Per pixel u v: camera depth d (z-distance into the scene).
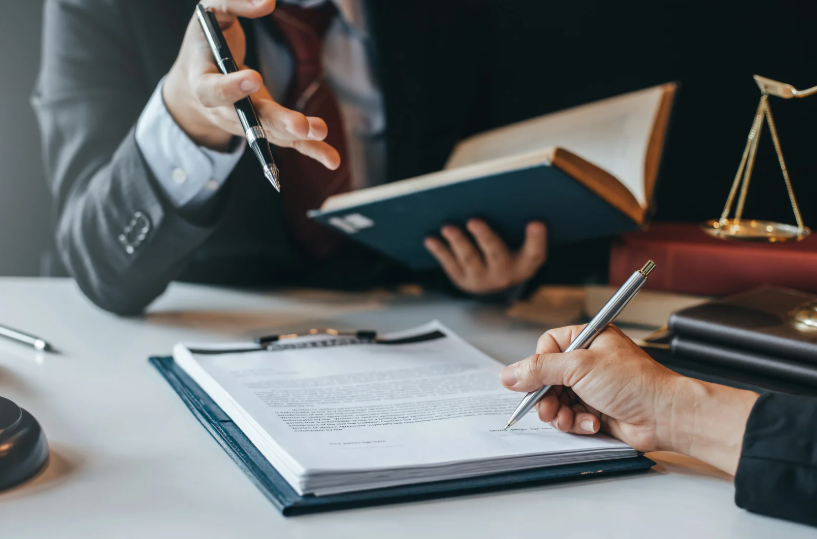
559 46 1.78
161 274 0.96
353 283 1.28
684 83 1.74
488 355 0.85
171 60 1.21
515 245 1.06
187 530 0.45
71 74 1.14
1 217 1.69
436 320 1.03
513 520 0.48
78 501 0.49
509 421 0.59
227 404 0.62
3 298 1.05
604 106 1.07
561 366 0.56
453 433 0.57
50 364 0.77
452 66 1.49
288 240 1.27
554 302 1.18
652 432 0.55
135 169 0.90
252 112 0.63
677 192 1.79
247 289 1.20
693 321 0.71
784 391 0.64
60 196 1.11
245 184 1.22
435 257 1.12
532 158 0.77
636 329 0.99
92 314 0.99
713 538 0.46
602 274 1.71
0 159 1.67
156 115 0.86
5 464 0.49
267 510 0.48
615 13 1.74
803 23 1.65
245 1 0.70
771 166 1.73
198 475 0.53
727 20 1.69
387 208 0.92
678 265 0.96
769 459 0.48
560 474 0.53
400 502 0.49
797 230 0.72
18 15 1.62
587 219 0.91
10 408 0.54
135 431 0.61
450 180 0.83
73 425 0.61
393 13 1.35
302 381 0.68
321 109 1.29
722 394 0.53
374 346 0.82
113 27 1.18
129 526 0.46
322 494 0.48
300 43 1.27
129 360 0.80
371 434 0.55
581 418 0.58
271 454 0.53
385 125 1.35
